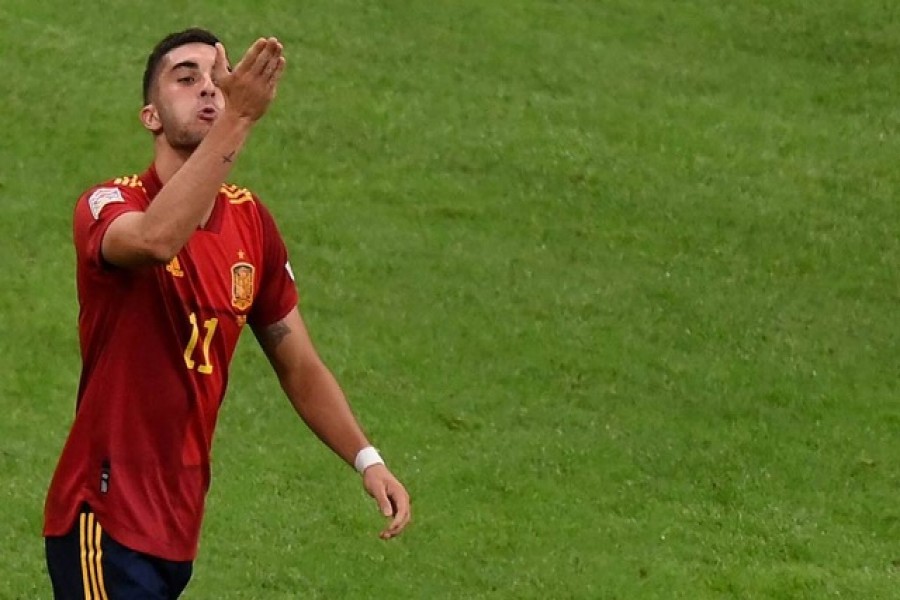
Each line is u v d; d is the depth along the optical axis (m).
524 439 33.72
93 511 16.20
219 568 27.42
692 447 33.88
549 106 51.81
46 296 37.94
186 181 14.48
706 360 38.00
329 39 54.47
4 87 48.41
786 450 33.97
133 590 16.12
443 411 34.69
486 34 56.22
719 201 46.69
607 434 34.22
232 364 35.78
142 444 16.17
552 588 27.62
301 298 39.22
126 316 15.96
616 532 30.06
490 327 38.69
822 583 28.39
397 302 39.53
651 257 43.16
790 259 43.62
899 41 58.44
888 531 30.81
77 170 44.53
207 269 16.22
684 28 58.44
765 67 56.31
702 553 29.47
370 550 28.58
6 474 30.14
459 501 30.83
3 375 34.41
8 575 26.42
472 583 27.69
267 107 14.59
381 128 49.16
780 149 50.56
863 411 36.00
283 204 44.19
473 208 45.12
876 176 49.19
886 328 40.12
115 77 49.94
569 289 40.97
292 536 28.83
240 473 31.08
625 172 48.03
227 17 54.84
